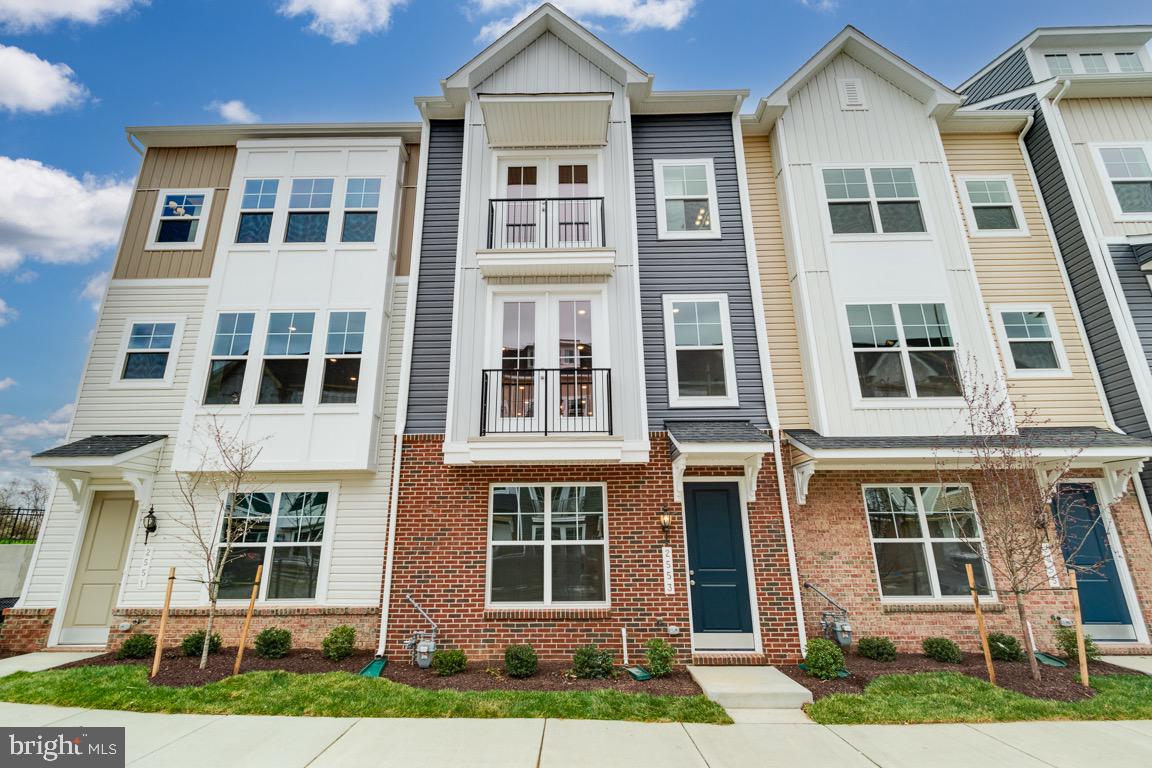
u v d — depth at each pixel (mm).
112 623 7168
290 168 9117
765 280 8547
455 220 8609
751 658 6461
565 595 6887
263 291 8445
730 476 7266
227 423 7793
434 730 4383
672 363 7844
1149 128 9102
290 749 3949
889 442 6980
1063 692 5234
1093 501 7551
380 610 7082
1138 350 7727
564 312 7711
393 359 8555
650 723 4621
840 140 8883
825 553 7234
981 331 7836
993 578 7184
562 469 7238
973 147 9539
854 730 4484
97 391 8250
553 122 8227
